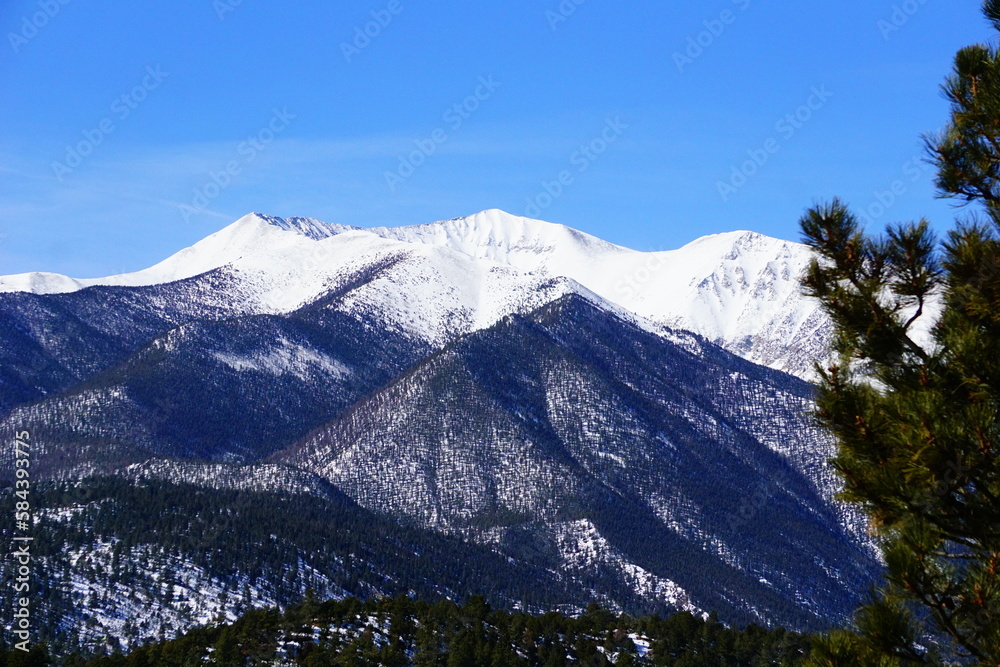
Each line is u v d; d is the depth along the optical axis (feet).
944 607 60.29
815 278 72.49
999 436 60.49
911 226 70.18
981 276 65.82
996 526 61.57
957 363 63.41
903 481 63.21
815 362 71.20
